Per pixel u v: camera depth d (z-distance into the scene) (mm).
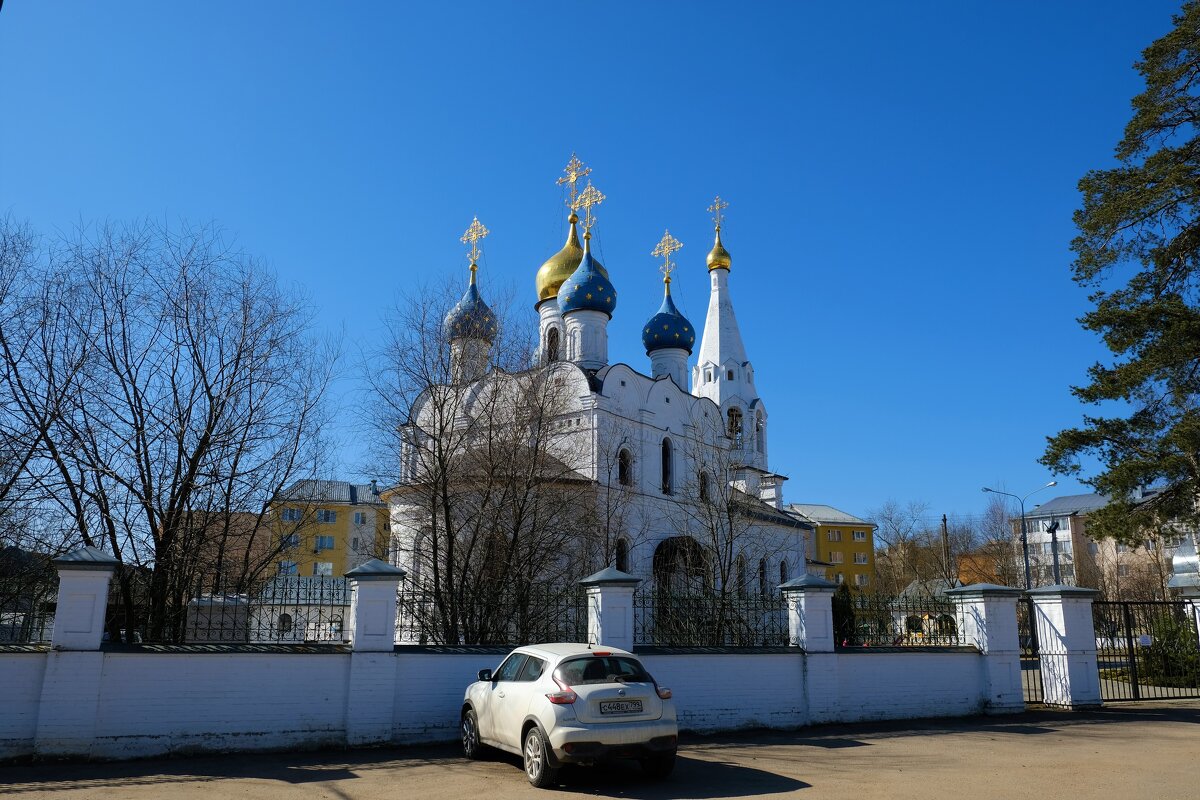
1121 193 24953
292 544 21781
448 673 15000
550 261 46406
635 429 37906
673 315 48062
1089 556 93625
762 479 51344
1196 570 24547
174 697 13164
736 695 16719
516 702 11703
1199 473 23797
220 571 19594
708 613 26312
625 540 34594
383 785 10961
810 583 17828
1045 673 20688
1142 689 24031
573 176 47094
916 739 15586
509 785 11000
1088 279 25547
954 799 10133
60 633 12672
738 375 53625
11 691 12383
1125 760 13055
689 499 36625
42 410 18688
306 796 10219
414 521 26250
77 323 19328
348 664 14359
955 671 19031
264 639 17469
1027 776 11703
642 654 16094
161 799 9953
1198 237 23922
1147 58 25125
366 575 14711
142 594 19375
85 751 12430
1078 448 25672
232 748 13359
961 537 92438
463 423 26656
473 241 44094
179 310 20031
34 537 19344
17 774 11477
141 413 19438
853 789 10758
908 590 75188
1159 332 24266
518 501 24828
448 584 22344
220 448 19703
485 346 26938
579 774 11781
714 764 12789
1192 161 24125
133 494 18703
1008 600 19734
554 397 27094
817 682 17422
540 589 23906
